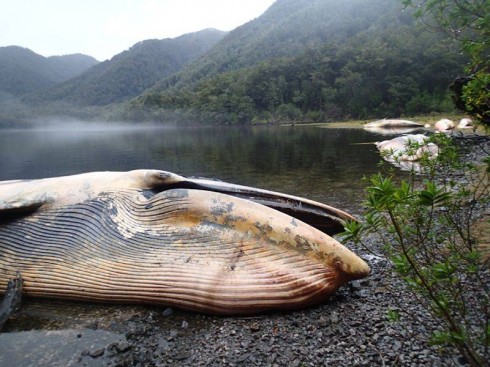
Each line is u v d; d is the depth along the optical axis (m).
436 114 58.16
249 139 34.19
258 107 88.62
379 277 4.95
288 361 3.42
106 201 5.12
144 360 3.56
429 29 4.11
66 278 4.74
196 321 4.17
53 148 29.05
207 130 62.19
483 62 3.47
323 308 4.26
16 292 4.66
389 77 70.56
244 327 3.99
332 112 77.00
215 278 4.21
